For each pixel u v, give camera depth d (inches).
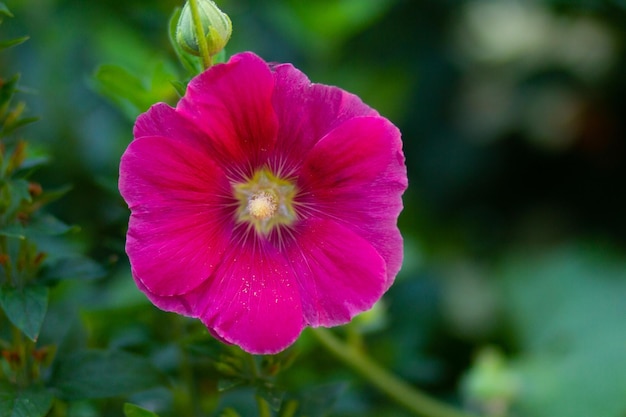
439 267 46.0
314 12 41.8
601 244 46.3
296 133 30.3
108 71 33.6
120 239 36.4
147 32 41.0
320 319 30.3
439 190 50.5
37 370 31.8
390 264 30.2
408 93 44.4
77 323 33.4
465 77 50.2
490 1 49.6
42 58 41.9
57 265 32.1
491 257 49.7
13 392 31.3
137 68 40.4
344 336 37.4
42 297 31.3
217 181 30.3
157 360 34.5
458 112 50.3
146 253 29.7
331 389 32.8
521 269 46.1
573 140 50.7
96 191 40.4
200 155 29.9
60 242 35.6
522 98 50.7
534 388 42.1
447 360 44.6
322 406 32.5
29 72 42.1
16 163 32.0
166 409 34.2
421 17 47.4
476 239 50.2
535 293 45.1
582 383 42.0
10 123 31.8
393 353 38.7
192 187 30.0
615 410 41.4
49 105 41.4
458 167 50.4
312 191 30.6
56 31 41.7
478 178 50.8
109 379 31.7
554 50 50.6
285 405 32.4
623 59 49.2
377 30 46.4
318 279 30.4
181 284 29.9
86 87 42.8
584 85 50.1
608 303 44.2
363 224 30.3
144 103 34.2
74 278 32.0
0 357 32.3
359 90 42.7
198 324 33.5
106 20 41.4
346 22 42.1
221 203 30.6
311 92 30.2
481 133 50.6
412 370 38.9
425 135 50.2
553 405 41.7
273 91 30.1
